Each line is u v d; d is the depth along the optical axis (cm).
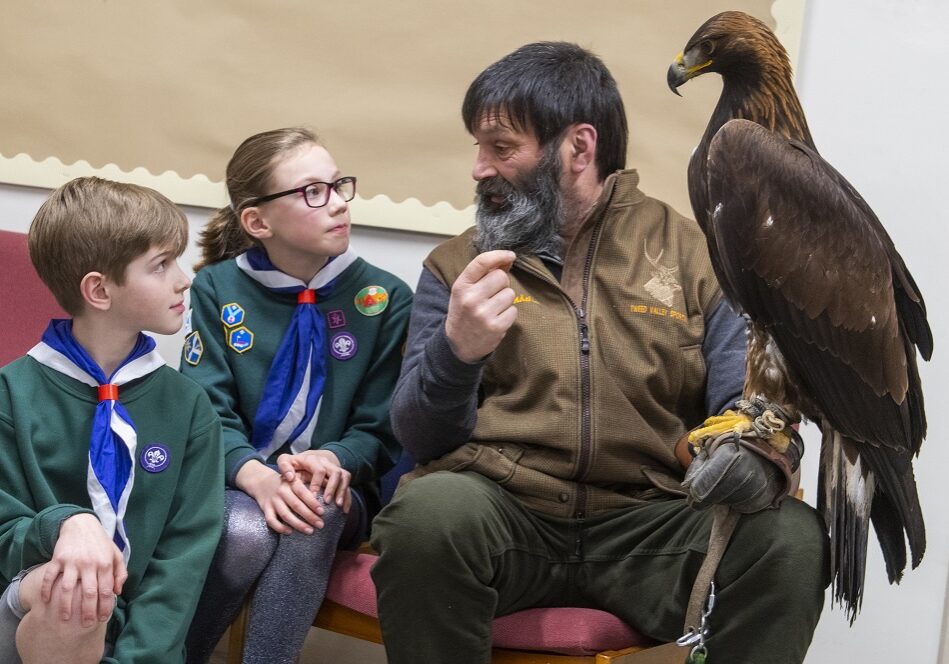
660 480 161
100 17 241
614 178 165
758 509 133
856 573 130
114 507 158
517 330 163
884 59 205
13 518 153
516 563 152
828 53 207
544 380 160
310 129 225
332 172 191
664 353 162
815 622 135
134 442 161
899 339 132
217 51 235
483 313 143
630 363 161
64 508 147
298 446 189
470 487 147
